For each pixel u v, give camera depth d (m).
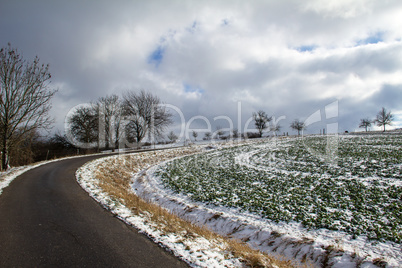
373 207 11.52
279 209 12.05
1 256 5.58
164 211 10.83
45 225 7.59
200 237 7.74
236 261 6.12
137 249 6.18
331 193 14.12
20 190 12.12
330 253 8.10
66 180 14.98
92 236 6.87
